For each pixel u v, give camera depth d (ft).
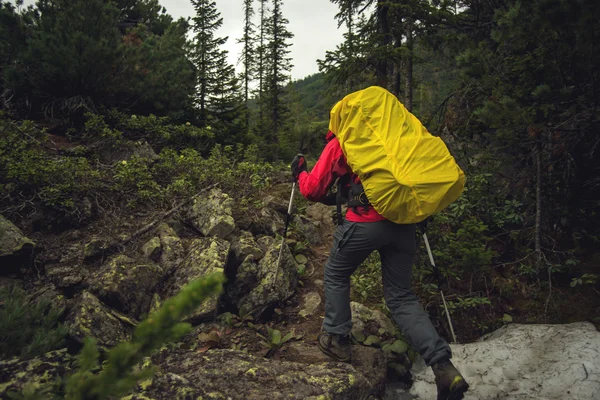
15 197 12.98
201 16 69.67
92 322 8.71
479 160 14.61
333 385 7.64
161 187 16.42
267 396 7.22
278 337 9.86
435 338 7.75
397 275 8.47
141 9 43.75
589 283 11.73
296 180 10.35
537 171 12.51
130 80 24.16
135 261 10.86
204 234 13.14
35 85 21.34
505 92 12.26
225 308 11.20
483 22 19.04
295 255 14.16
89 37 21.88
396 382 9.49
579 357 8.75
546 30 10.87
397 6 30.94
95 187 14.30
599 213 13.30
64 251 11.37
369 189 7.64
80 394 3.30
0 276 10.36
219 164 19.08
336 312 8.87
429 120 18.47
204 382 7.39
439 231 12.84
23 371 6.56
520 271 12.42
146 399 6.56
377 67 36.83
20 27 22.65
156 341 3.28
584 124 11.80
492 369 9.14
